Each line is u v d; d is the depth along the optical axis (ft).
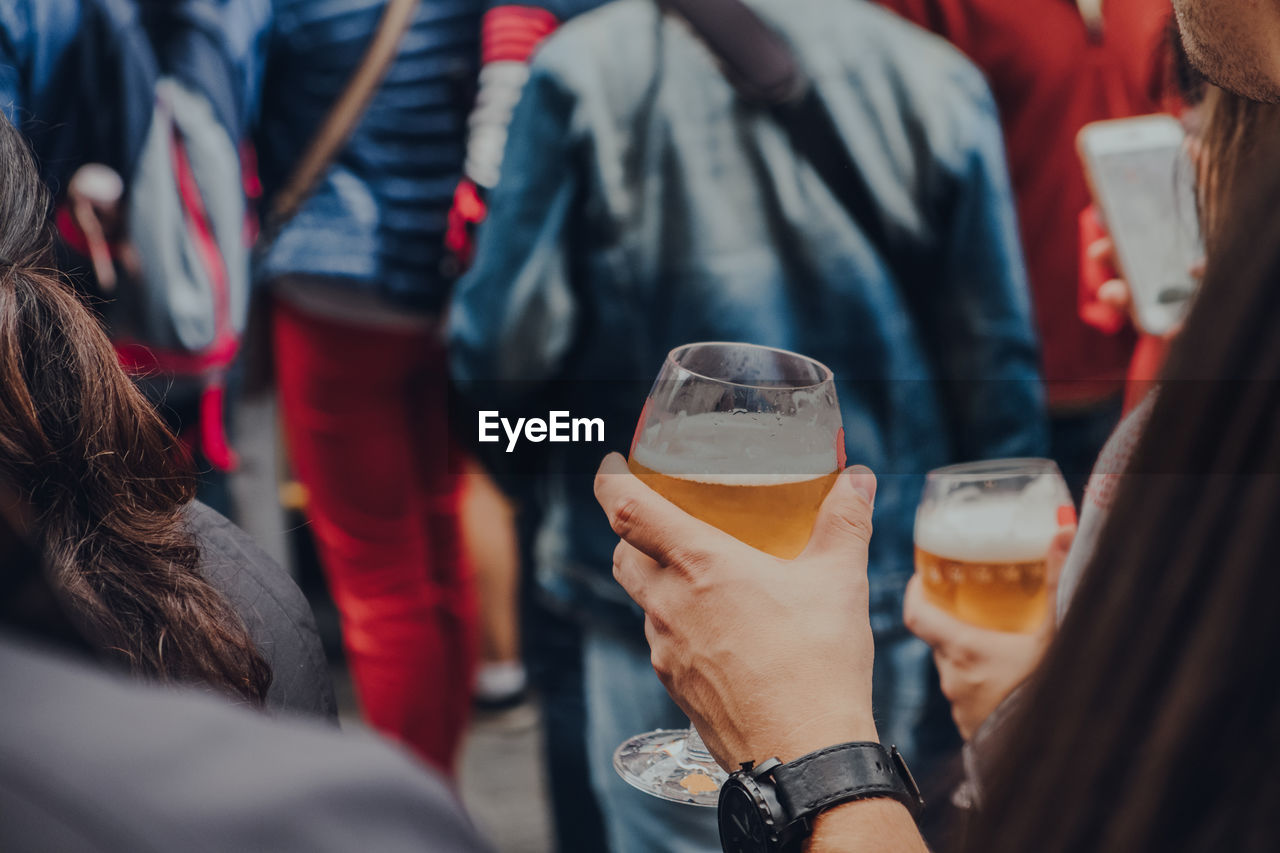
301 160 5.51
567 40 5.52
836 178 5.54
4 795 0.78
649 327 5.66
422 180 5.59
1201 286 1.13
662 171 5.56
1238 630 1.02
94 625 1.72
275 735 0.90
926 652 5.79
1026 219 5.59
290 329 5.59
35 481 1.77
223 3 5.25
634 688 5.81
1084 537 2.28
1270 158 1.14
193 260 5.40
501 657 5.94
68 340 1.90
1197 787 1.04
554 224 5.64
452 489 5.85
